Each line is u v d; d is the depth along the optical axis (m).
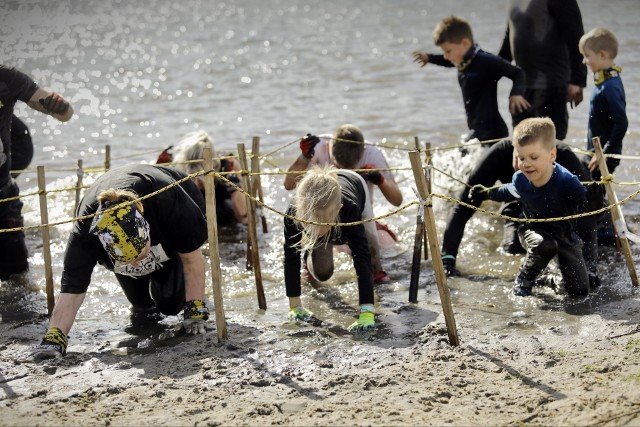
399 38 49.06
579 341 12.66
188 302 14.12
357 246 13.88
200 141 18.06
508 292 15.22
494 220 19.48
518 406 10.67
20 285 16.72
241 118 31.42
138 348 13.41
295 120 30.62
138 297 15.03
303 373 12.05
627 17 48.78
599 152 15.36
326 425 10.41
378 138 27.48
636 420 9.98
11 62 33.62
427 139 27.05
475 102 20.14
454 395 11.11
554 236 14.47
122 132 30.14
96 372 12.34
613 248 17.08
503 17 53.84
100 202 12.53
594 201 16.66
